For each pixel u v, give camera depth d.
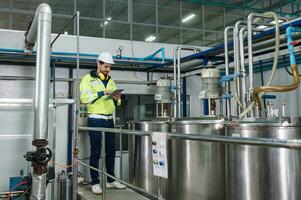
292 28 2.41
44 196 2.05
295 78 2.21
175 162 2.58
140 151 3.25
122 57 4.45
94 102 3.40
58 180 3.31
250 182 1.71
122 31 5.27
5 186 2.88
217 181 2.40
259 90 2.21
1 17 4.90
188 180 2.49
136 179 3.30
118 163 4.41
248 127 1.93
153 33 5.48
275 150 1.57
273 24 2.92
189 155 2.48
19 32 4.08
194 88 5.08
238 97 2.76
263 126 1.87
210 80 3.01
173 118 3.09
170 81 3.97
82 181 3.80
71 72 4.35
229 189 1.94
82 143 4.21
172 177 2.61
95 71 3.49
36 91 2.17
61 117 3.94
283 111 2.90
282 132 1.81
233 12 6.01
